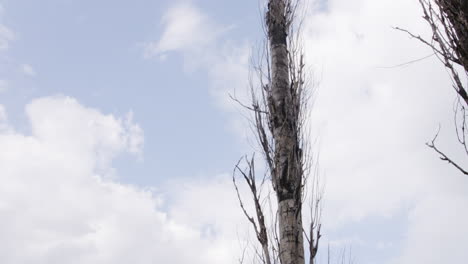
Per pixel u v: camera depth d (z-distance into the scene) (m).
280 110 8.39
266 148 8.24
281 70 8.76
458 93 4.41
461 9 4.63
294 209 7.52
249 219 7.79
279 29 9.25
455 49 4.54
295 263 7.07
